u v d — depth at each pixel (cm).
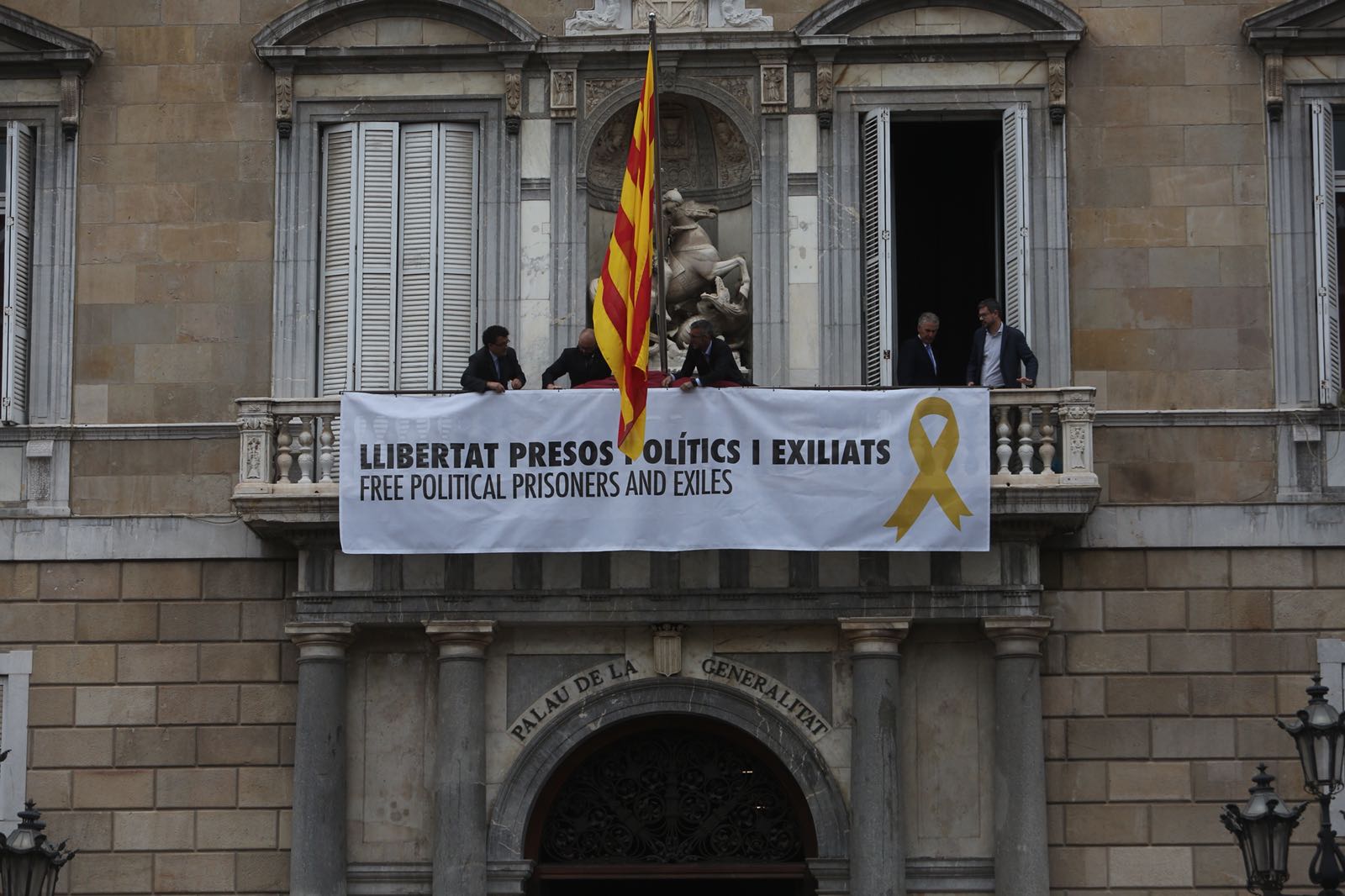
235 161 2744
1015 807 2517
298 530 2573
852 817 2542
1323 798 2139
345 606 2575
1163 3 2728
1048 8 2706
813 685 2594
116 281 2725
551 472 2527
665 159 2811
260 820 2606
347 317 2719
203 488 2672
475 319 2722
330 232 2744
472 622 2555
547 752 2591
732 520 2509
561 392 2533
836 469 2512
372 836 2588
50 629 2653
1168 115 2705
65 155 2748
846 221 2706
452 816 2533
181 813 2611
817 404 2522
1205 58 2716
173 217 2734
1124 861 2559
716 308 2722
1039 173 2698
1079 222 2689
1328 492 2620
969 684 2591
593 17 2752
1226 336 2659
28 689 2641
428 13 2753
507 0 2761
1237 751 2578
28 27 2744
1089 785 2573
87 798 2619
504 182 2733
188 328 2712
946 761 2575
